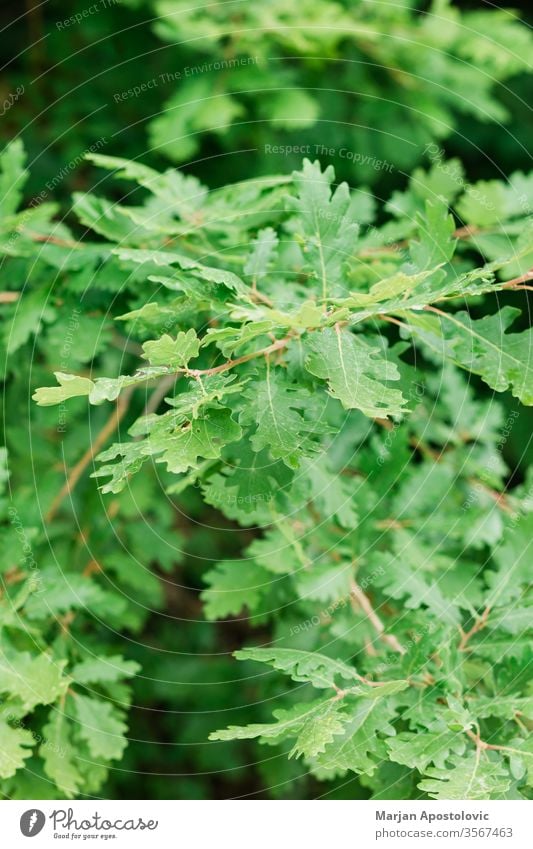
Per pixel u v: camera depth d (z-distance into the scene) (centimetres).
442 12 137
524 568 100
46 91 142
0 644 99
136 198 140
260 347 90
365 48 135
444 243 93
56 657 104
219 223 101
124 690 105
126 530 121
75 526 117
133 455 82
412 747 89
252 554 109
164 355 82
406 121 139
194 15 127
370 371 84
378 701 92
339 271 92
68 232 110
